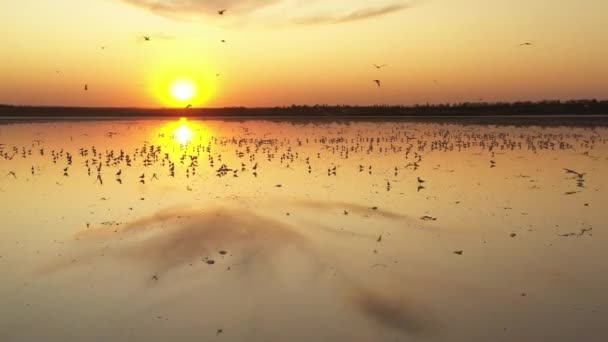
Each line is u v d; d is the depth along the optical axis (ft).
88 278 32.24
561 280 31.68
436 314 27.58
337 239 39.06
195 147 100.78
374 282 31.32
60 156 86.33
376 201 51.16
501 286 30.86
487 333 25.76
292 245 37.70
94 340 25.41
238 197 53.21
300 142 108.37
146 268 33.63
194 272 32.86
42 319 27.35
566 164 74.59
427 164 75.77
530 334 25.63
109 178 65.21
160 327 26.48
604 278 31.89
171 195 54.54
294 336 25.59
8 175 67.87
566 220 44.19
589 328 26.11
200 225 42.68
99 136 127.65
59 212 47.70
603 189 56.54
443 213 46.52
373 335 25.66
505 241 38.70
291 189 57.31
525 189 56.90
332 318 27.25
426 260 34.88
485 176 65.31
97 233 40.88
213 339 25.39
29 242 38.99
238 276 32.19
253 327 26.43
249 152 91.61
